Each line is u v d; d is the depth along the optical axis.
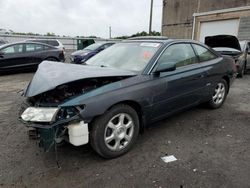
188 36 17.00
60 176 2.63
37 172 2.70
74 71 2.91
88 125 2.73
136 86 3.03
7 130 3.82
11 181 2.53
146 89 3.12
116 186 2.46
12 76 9.38
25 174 2.66
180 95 3.71
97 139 2.77
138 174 2.66
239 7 13.38
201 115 4.55
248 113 4.71
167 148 3.25
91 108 2.60
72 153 3.10
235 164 2.86
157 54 3.43
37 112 2.54
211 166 2.82
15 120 4.27
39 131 2.52
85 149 3.21
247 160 2.95
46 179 2.57
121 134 3.01
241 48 9.23
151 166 2.82
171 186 2.46
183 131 3.81
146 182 2.53
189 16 16.66
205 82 4.24
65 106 2.51
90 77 2.66
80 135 2.59
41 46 10.35
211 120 4.30
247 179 2.57
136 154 3.09
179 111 3.88
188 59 3.97
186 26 17.05
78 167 2.80
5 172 2.69
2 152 3.12
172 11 18.00
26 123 2.58
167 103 3.51
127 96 2.90
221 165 2.84
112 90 2.80
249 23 12.99
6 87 7.23
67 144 3.32
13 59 9.57
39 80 2.78
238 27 13.62
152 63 3.32
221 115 4.57
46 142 2.49
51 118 2.46
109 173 2.68
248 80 8.54
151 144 3.37
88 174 2.67
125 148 3.07
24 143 3.38
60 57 10.85
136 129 3.17
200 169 2.76
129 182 2.53
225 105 5.23
